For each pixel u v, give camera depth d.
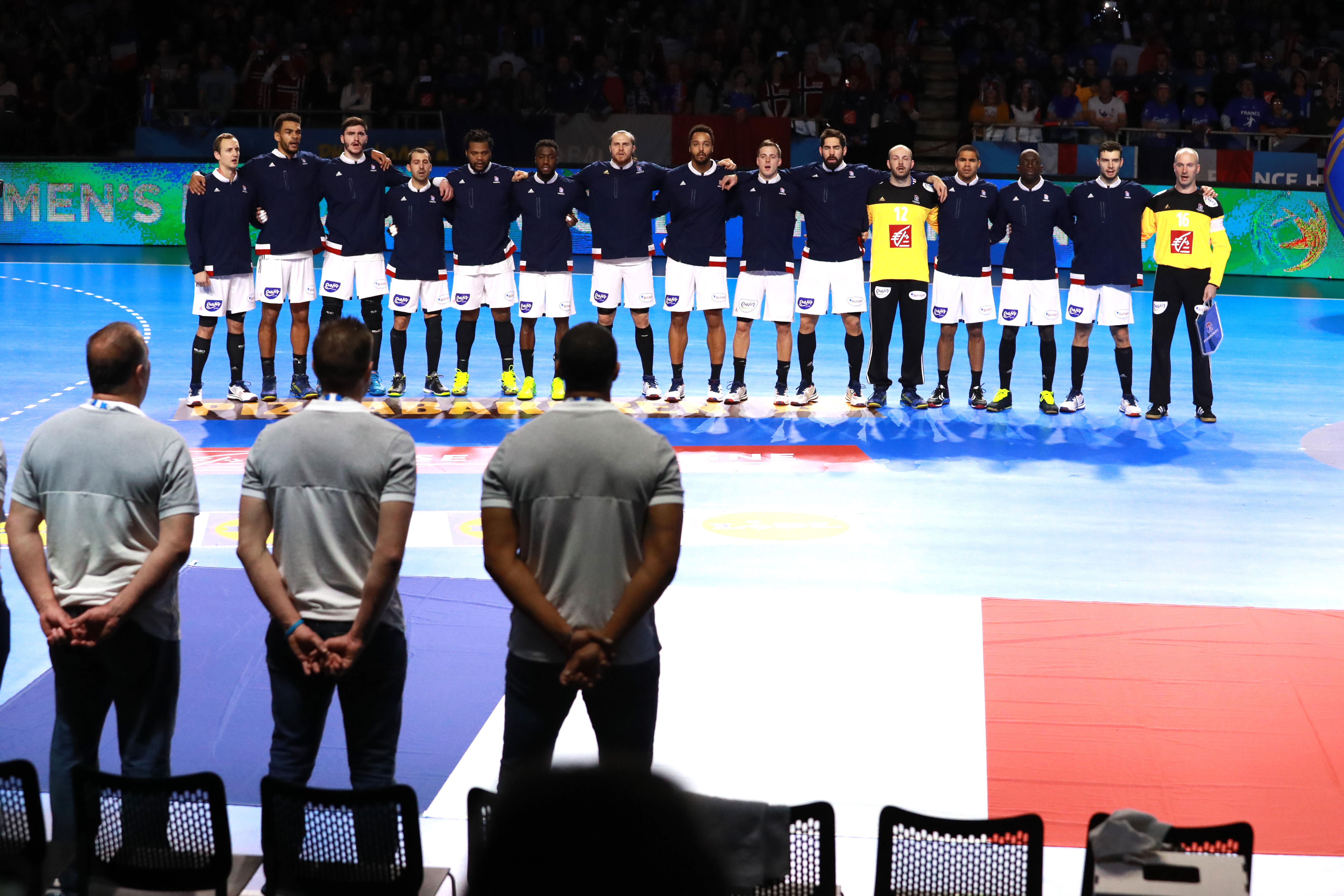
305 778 4.35
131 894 3.75
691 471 10.24
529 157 21.67
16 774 3.60
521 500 4.11
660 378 13.74
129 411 4.44
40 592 4.30
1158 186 21.44
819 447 11.00
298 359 12.30
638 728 4.21
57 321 16.05
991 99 22.03
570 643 4.00
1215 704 6.08
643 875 1.31
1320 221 21.25
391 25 23.83
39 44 24.12
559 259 12.02
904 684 6.28
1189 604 7.44
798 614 7.20
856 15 24.36
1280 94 22.05
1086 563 8.16
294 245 11.91
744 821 3.40
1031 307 12.12
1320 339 16.27
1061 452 10.93
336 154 21.98
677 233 12.01
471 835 3.38
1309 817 5.06
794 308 12.25
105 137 23.84
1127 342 12.09
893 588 7.66
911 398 12.44
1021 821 3.46
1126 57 23.33
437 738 5.65
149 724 4.46
